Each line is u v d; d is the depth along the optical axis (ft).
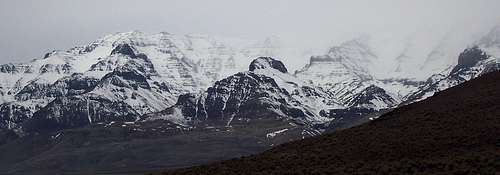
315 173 360.48
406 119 453.99
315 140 453.99
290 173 368.27
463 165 338.34
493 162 334.44
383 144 404.77
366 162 377.30
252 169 396.57
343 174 351.87
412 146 390.01
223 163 428.97
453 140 386.11
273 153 436.76
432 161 352.49
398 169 349.20
